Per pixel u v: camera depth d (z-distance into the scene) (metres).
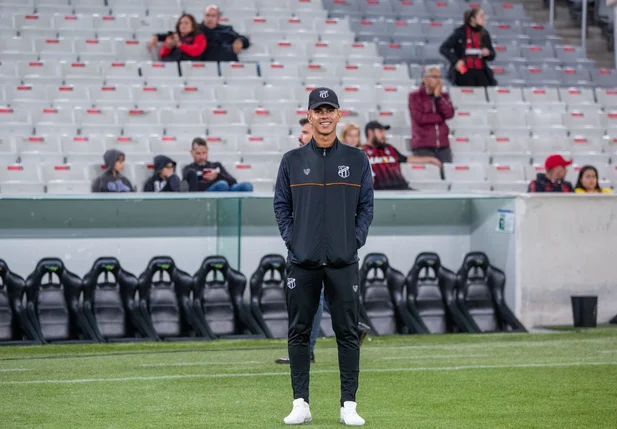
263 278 32.72
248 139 42.44
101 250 31.80
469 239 35.59
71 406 20.05
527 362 26.62
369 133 38.88
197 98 45.41
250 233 32.94
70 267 31.45
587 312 34.50
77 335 31.03
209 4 53.56
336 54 51.84
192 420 18.69
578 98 51.91
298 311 18.02
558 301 34.91
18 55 46.09
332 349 29.22
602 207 35.25
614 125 50.31
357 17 56.91
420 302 34.28
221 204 32.75
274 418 18.86
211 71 47.62
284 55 50.53
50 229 31.23
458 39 50.66
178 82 46.25
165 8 52.47
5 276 30.56
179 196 32.31
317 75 49.12
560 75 54.59
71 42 47.44
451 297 34.56
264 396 21.28
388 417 19.08
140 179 37.97
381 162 38.59
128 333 31.42
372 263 33.84
